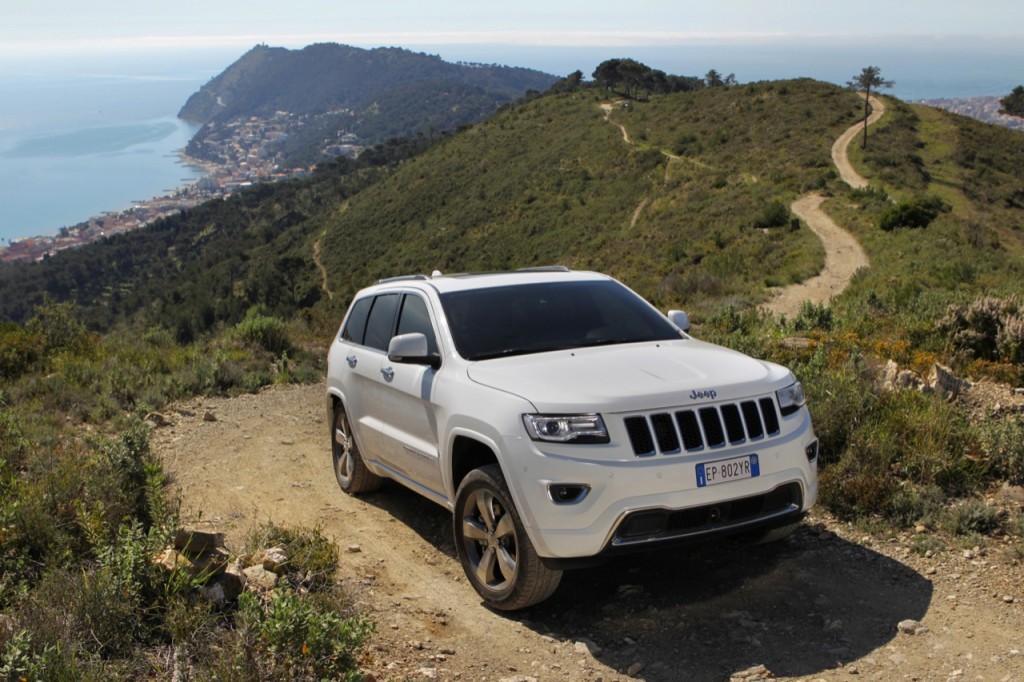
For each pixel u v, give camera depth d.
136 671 3.35
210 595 3.83
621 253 59.53
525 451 4.02
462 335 4.99
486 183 132.50
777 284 30.45
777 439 4.20
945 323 10.41
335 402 6.70
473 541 4.54
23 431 7.93
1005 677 3.46
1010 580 4.41
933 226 44.19
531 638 4.04
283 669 3.13
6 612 3.70
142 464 5.44
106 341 15.77
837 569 4.68
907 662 3.63
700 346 4.99
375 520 5.94
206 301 132.38
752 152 94.19
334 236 145.62
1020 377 8.55
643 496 3.86
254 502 6.39
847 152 86.25
